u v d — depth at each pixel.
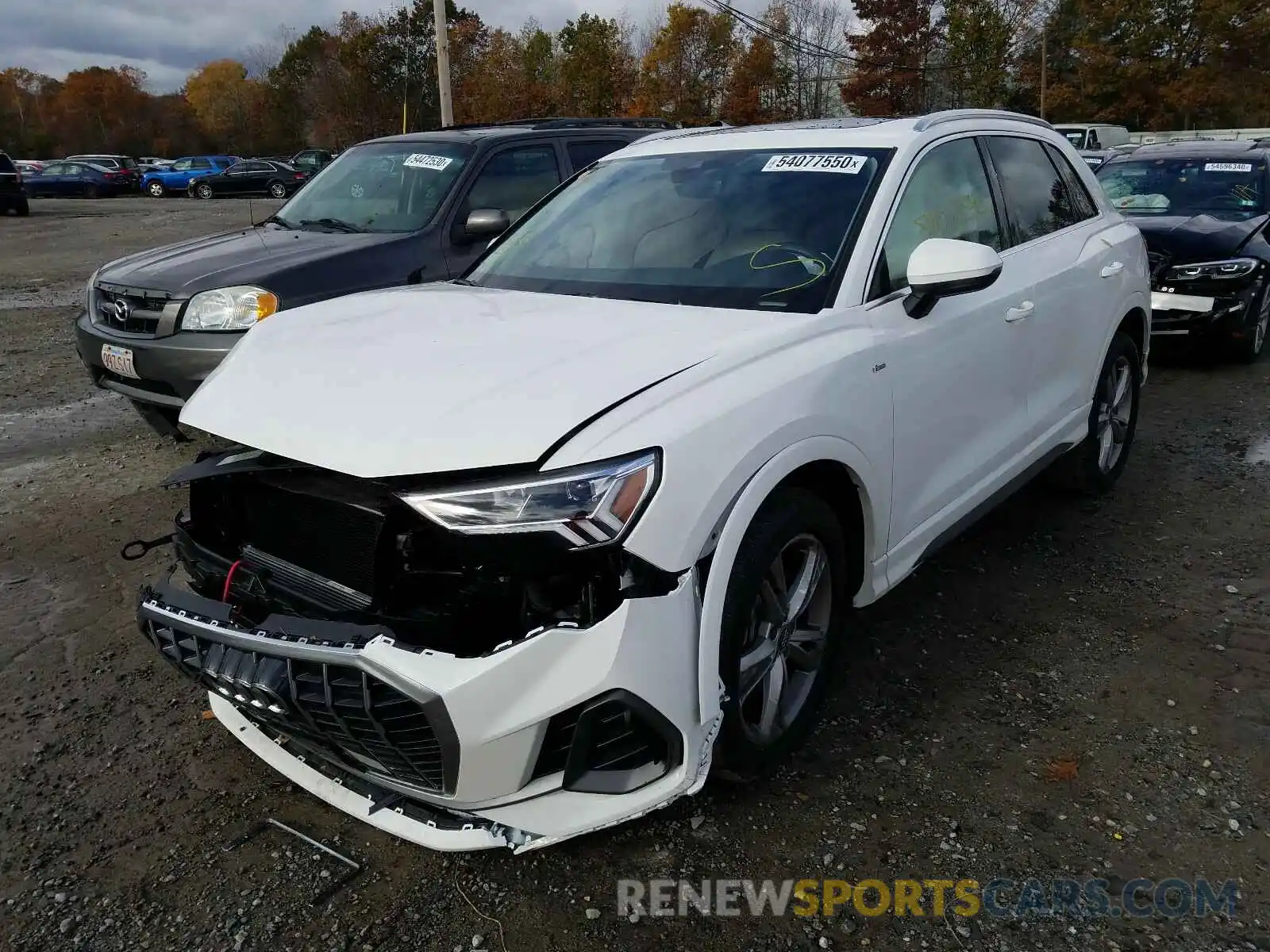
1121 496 5.03
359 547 2.38
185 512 3.21
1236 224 7.80
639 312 2.95
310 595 2.48
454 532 2.13
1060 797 2.72
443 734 2.10
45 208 30.48
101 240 19.23
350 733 2.23
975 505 3.61
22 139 79.31
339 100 54.25
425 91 50.94
